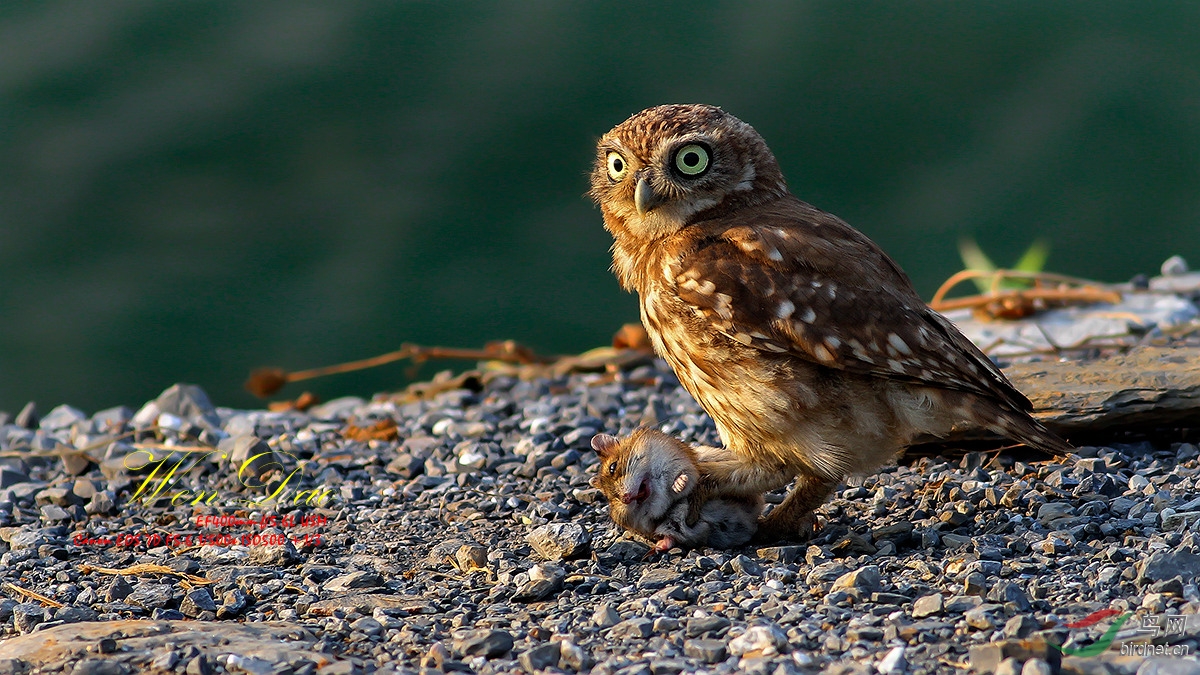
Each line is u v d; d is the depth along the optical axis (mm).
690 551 8047
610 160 8758
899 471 9492
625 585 7398
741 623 6398
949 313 14961
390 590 7469
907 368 7543
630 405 12422
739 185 8539
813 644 6074
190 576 7773
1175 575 6492
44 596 7598
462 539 8547
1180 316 13766
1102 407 9500
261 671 5918
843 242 8070
